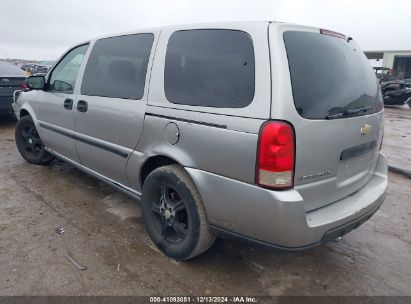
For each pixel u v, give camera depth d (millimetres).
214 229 2496
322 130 2244
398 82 16062
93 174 3775
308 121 2164
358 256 3020
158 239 2908
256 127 2129
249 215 2242
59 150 4277
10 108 7293
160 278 2607
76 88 3699
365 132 2648
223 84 2369
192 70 2590
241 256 2928
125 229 3283
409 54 26562
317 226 2207
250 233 2303
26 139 4977
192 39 2662
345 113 2420
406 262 2955
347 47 2756
